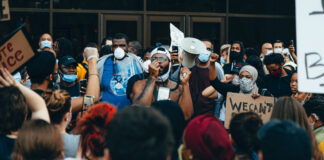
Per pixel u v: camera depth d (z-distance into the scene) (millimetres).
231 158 2391
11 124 2611
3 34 9328
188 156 2459
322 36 3074
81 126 2543
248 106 4277
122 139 1610
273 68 4945
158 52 4109
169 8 10070
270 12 10469
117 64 4777
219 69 5488
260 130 2041
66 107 3057
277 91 4957
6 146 2576
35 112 2746
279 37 10531
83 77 5684
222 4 10266
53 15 9555
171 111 2889
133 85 4105
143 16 9945
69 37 9641
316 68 3080
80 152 2729
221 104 5203
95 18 9758
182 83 4012
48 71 3688
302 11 3121
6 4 4344
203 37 10219
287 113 3059
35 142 2338
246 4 10367
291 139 1900
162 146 1629
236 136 2557
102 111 2518
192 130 2398
